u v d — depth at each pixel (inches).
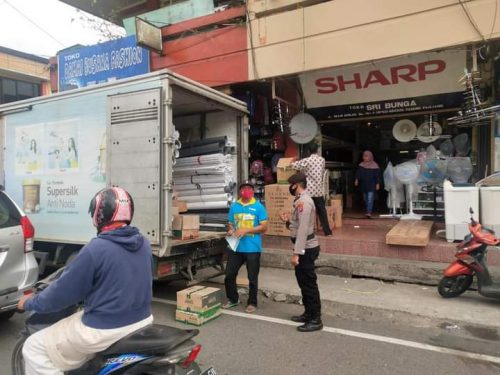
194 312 205.5
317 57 318.7
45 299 99.0
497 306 217.2
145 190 219.8
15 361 118.8
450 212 273.1
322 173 316.5
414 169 366.6
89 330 98.1
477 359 165.5
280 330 197.0
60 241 257.4
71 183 252.1
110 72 430.6
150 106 219.1
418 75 331.0
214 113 307.1
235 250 225.6
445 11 275.4
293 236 201.5
